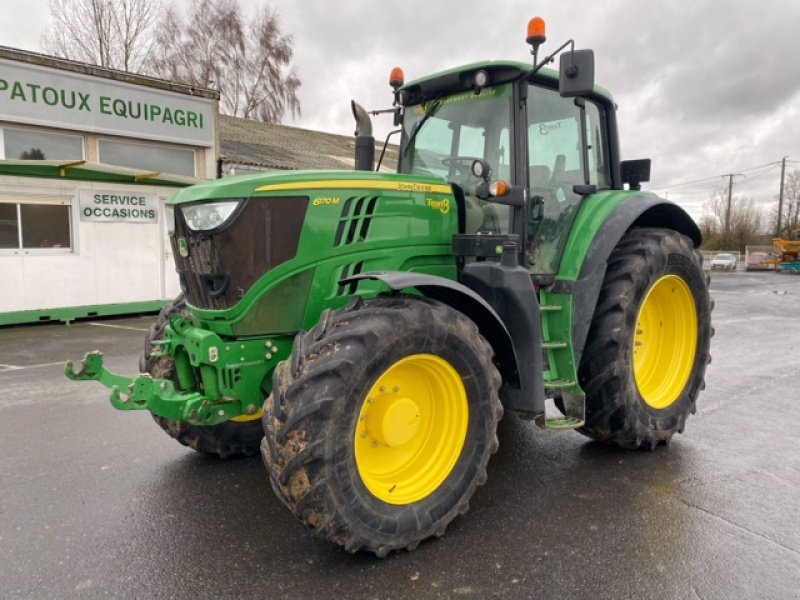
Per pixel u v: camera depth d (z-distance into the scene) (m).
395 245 3.30
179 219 3.10
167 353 3.34
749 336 9.23
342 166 17.70
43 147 11.34
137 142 12.54
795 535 2.90
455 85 3.78
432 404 3.00
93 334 9.05
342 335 2.57
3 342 8.34
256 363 3.04
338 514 2.51
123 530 2.99
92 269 10.48
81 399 5.41
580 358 3.70
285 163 16.36
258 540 2.89
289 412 2.47
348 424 2.52
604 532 2.94
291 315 3.06
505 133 3.61
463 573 2.59
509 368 3.24
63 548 2.82
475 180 3.73
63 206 10.25
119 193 10.68
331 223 3.11
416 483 2.87
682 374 4.29
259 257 2.95
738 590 2.46
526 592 2.45
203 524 3.06
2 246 9.67
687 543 2.83
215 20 27.91
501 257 3.26
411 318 2.68
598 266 3.68
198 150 13.52
